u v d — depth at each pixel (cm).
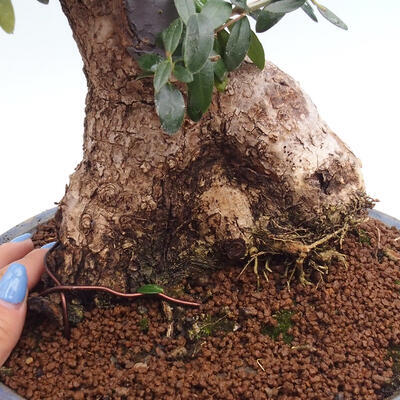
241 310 24
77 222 24
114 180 24
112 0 20
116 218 24
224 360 22
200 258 25
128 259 25
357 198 25
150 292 24
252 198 25
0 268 26
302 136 24
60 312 24
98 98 23
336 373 22
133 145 23
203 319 24
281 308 24
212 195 25
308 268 26
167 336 24
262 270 26
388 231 29
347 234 27
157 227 25
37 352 23
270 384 21
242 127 23
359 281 25
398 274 26
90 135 24
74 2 20
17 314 22
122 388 21
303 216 25
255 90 23
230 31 20
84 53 22
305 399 21
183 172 24
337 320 24
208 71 19
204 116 23
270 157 24
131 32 20
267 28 20
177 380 22
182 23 18
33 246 28
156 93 19
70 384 22
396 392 21
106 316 24
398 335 23
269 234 24
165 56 20
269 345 23
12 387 22
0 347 22
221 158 25
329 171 24
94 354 23
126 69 21
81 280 24
